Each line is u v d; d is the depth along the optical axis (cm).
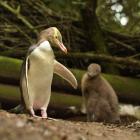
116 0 1847
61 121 786
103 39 1583
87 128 747
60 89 1398
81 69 1544
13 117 666
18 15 1565
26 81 830
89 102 1205
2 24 1590
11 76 1340
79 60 1539
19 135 517
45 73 846
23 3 1672
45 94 862
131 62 1450
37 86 848
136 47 1648
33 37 1583
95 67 1208
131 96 1456
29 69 839
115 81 1442
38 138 515
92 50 1606
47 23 1585
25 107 872
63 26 1590
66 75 923
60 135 553
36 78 842
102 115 1182
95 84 1208
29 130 546
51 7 1759
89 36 1585
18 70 1341
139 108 1427
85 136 625
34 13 1672
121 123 1038
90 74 1198
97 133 688
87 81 1220
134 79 1478
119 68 1575
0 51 1516
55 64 900
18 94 1348
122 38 1650
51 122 707
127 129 831
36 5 1669
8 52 1448
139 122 984
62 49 884
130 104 1470
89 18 1566
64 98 1388
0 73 1332
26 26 1574
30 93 845
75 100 1395
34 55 833
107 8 1788
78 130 670
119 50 1647
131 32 1716
